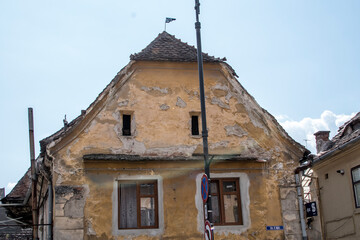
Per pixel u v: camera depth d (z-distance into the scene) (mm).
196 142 13531
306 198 17062
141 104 13516
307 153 14039
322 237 15891
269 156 13836
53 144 12359
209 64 14383
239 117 14078
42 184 15047
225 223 13023
